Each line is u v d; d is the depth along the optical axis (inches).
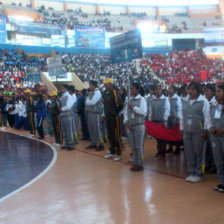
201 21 1866.4
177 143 243.0
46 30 1253.7
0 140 391.2
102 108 298.7
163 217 135.3
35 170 230.7
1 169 237.1
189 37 1601.9
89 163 246.7
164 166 230.7
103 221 133.3
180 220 131.7
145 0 1884.8
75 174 213.5
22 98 489.7
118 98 251.6
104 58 1283.2
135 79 1061.1
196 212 140.0
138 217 136.0
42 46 1163.3
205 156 197.5
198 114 180.4
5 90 750.5
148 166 232.1
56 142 342.3
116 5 1845.5
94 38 1298.0
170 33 1569.9
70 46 1259.8
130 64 1286.9
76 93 414.3
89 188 180.5
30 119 419.5
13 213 145.6
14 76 908.0
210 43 1688.0
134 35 273.1
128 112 220.5
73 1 1744.6
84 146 329.4
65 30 1314.0
